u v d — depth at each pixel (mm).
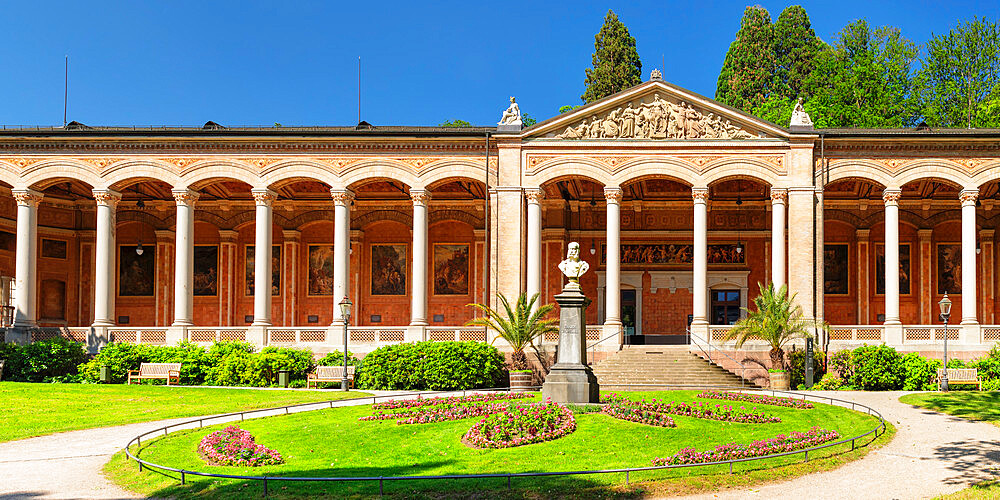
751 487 17484
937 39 69688
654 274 51656
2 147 44375
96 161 44500
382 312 52406
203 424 26359
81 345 42656
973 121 65875
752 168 42719
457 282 52188
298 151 44500
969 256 42094
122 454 21484
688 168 43000
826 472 18812
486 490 17234
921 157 42594
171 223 52969
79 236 52656
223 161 44469
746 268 50938
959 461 19875
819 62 75125
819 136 42312
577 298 26344
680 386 36844
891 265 42125
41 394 34156
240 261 52969
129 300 52562
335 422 25062
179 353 40688
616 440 21422
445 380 37719
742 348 40406
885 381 37188
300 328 43500
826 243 51281
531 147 43531
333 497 16828
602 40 82938
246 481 18031
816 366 39562
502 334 39062
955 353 40812
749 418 24922
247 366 39469
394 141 44031
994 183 45750
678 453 19875
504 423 22125
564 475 17500
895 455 20656
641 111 43500
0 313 48156
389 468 19219
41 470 19984
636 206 51938
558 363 26172
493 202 43375
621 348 42125
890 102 69188
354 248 52625
